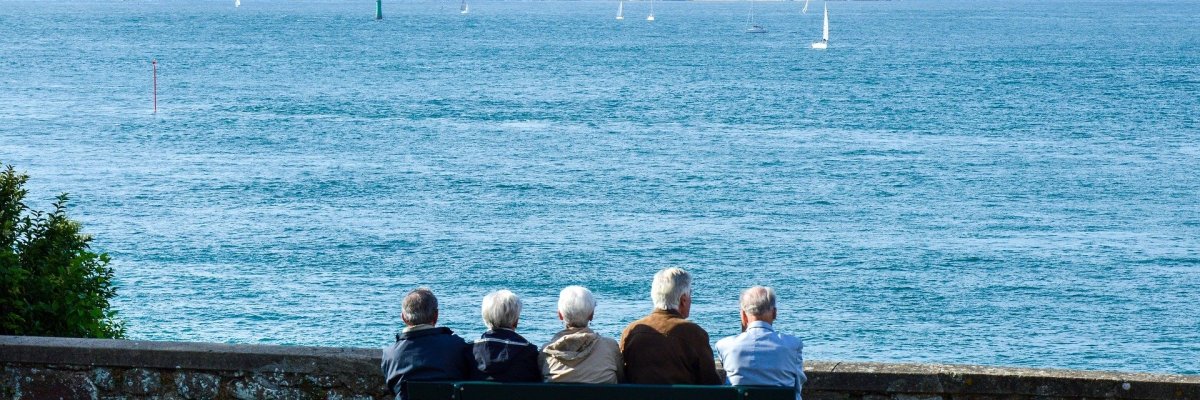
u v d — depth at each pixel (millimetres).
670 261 157375
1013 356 114188
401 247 164250
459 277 146250
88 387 22688
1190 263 159375
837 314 129500
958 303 135750
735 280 146625
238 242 165000
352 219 184875
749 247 167375
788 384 19594
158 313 120562
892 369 21172
